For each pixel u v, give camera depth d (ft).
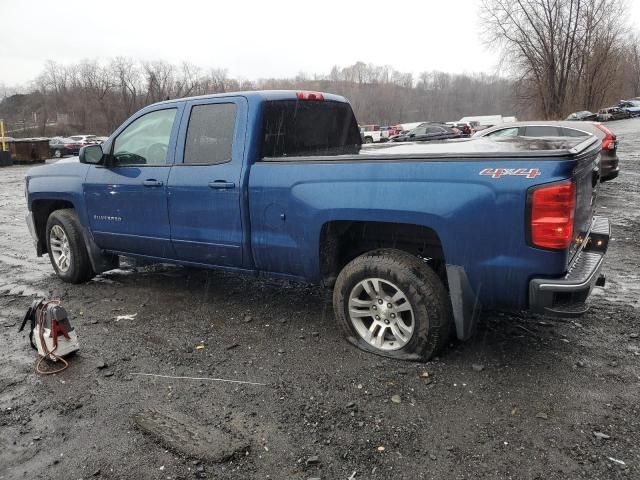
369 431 9.23
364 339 12.37
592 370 11.21
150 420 9.68
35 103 284.00
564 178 9.57
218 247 14.06
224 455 8.62
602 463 8.29
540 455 8.49
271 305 15.62
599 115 150.61
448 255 10.73
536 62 138.10
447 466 8.30
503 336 12.94
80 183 17.04
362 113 349.82
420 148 12.59
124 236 16.20
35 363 12.14
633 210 30.63
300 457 8.59
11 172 80.18
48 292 17.39
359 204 11.47
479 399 10.16
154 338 13.39
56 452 8.85
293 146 14.48
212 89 276.62
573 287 9.77
